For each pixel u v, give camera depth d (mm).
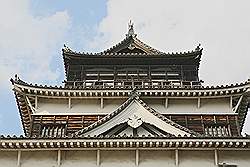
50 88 34094
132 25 43219
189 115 34219
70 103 34562
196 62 39906
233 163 28000
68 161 28062
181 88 34188
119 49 41438
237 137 27203
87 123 33656
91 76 39094
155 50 40938
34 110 34125
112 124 29609
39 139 27219
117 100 34688
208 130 33500
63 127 33594
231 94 34250
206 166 28000
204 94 34219
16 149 27812
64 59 39688
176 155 28000
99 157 27984
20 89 33812
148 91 34188
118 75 39250
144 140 27219
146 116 30297
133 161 28141
